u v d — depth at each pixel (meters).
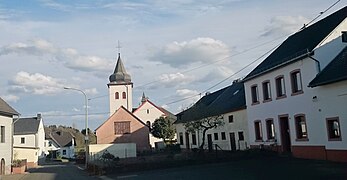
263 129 33.25
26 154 57.28
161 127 75.56
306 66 26.61
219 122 39.91
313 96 25.88
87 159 44.53
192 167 29.83
